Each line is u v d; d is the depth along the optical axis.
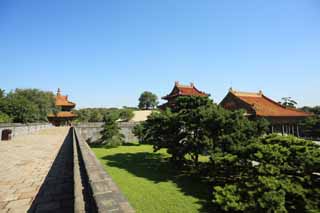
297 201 7.44
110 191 2.69
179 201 9.22
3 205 5.00
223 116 12.70
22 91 36.03
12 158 10.79
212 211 8.18
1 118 26.33
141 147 28.34
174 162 15.62
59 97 63.16
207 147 12.82
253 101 30.62
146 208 8.48
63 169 8.48
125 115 51.97
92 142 31.69
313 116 31.66
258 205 7.15
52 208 4.84
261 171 8.29
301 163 8.05
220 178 12.12
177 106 16.52
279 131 29.64
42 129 36.97
